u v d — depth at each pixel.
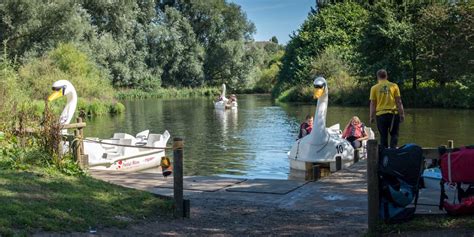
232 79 80.31
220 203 8.81
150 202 8.08
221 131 26.12
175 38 73.69
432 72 38.66
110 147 15.26
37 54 45.12
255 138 23.08
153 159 15.86
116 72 63.25
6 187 7.43
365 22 43.34
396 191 6.29
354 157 13.19
